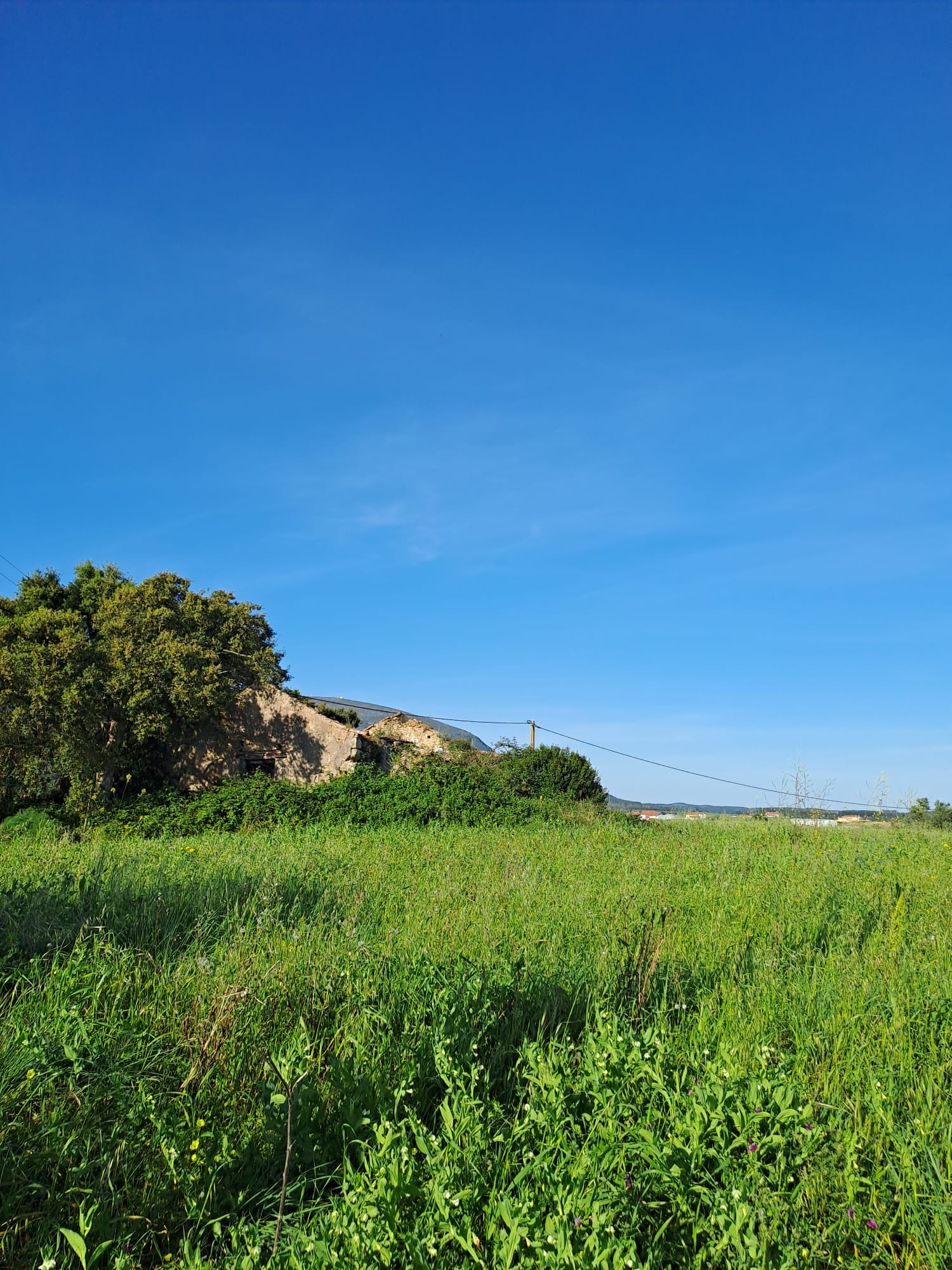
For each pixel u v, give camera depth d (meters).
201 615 29.53
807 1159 3.96
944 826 23.25
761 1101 4.09
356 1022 5.45
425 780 23.19
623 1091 4.35
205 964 6.12
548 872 11.63
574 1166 3.78
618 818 21.22
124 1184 4.02
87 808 24.72
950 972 6.71
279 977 5.93
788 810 21.97
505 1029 5.51
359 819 21.25
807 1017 5.78
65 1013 5.09
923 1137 4.23
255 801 22.27
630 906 9.02
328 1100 4.59
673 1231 3.63
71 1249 3.55
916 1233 3.60
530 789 25.20
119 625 26.91
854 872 11.52
